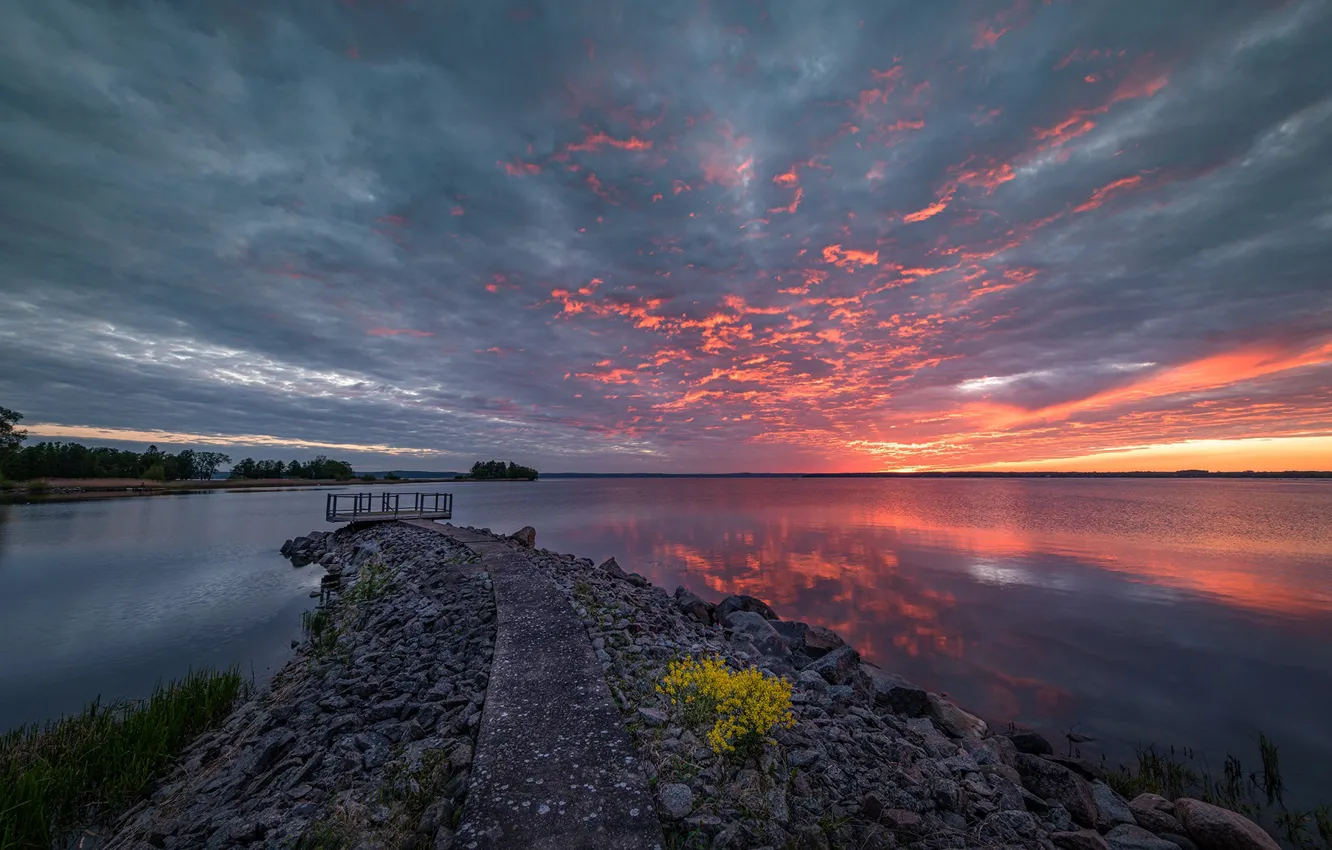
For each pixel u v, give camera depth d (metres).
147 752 7.71
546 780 4.62
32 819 6.21
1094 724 11.38
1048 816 5.79
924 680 13.65
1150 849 5.48
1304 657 15.49
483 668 7.86
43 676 12.84
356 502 35.94
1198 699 12.63
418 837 4.12
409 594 15.10
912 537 44.22
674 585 25.44
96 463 135.75
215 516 63.84
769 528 52.00
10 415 93.62
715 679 5.93
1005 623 18.83
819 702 7.99
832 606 21.19
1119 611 20.58
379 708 7.20
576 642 8.41
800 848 4.19
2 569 28.80
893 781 5.50
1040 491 166.12
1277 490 166.62
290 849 4.16
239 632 16.58
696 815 4.33
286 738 6.99
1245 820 5.70
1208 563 31.52
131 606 20.20
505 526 53.53
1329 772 9.45
